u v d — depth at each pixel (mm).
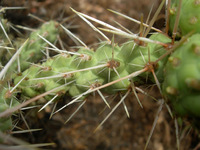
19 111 108
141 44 87
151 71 86
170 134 214
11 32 167
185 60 65
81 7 213
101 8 222
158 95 199
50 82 104
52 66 104
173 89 66
